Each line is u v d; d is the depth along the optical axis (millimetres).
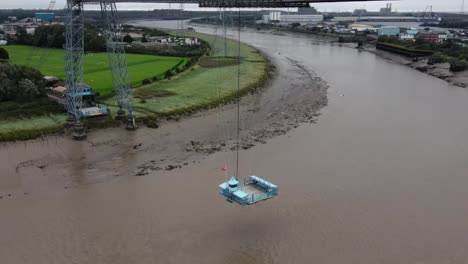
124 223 35031
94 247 31844
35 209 37250
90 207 37688
